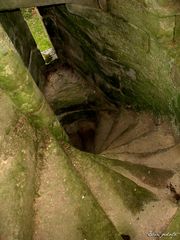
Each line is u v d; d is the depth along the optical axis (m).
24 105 2.43
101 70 3.90
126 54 3.07
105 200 2.45
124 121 4.05
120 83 3.72
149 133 3.59
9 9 3.02
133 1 2.32
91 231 2.27
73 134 4.32
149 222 2.41
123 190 2.51
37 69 4.57
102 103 4.46
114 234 2.31
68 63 4.84
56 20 4.02
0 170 2.19
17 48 3.77
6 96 2.44
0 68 2.17
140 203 2.49
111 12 2.67
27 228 2.15
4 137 2.32
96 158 2.62
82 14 3.12
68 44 4.28
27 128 2.49
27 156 2.36
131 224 2.41
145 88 3.30
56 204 2.31
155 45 2.49
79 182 2.40
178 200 2.51
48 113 2.59
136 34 2.63
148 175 2.70
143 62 2.89
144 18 2.35
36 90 2.45
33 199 2.30
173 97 2.90
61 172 2.41
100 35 3.21
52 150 2.49
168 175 2.72
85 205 2.34
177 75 2.53
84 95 4.52
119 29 2.80
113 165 2.67
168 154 3.03
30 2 2.95
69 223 2.25
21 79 2.27
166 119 3.50
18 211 2.12
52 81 4.79
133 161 3.05
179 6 2.12
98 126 4.27
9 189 2.15
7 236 2.00
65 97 4.56
